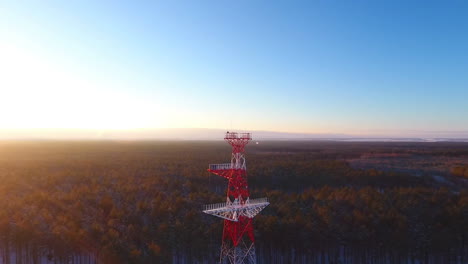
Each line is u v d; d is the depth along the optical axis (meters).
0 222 60.00
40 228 61.41
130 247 58.75
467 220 67.88
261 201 46.59
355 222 69.44
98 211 72.69
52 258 58.25
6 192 78.19
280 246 66.00
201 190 91.38
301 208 76.38
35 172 103.50
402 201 78.19
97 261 58.19
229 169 43.06
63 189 86.88
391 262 65.12
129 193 82.88
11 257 58.69
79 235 59.69
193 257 63.69
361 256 66.25
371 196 82.31
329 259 65.88
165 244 62.91
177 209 73.25
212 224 68.19
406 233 66.25
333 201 80.19
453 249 65.12
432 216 72.00
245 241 64.56
